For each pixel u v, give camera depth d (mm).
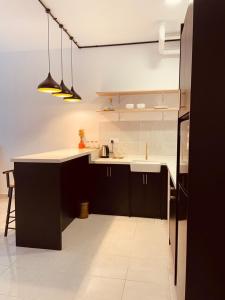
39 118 4621
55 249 2650
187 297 1280
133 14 3135
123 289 1967
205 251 1253
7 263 2371
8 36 3846
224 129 1201
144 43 4102
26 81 4609
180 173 1729
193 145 1227
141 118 4195
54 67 4457
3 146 4801
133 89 4180
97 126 4371
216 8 1166
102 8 2965
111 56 4230
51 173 2623
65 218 3244
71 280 2088
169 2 2830
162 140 4137
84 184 3852
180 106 1779
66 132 4516
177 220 1854
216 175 1221
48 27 3518
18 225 2723
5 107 4738
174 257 2055
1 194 4910
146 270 2240
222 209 1227
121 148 4281
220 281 1252
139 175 3646
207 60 1188
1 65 4691
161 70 4066
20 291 1948
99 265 2326
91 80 4328
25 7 2941
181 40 1785
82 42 4098
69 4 2871
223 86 1186
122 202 3740
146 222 3473
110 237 2961
